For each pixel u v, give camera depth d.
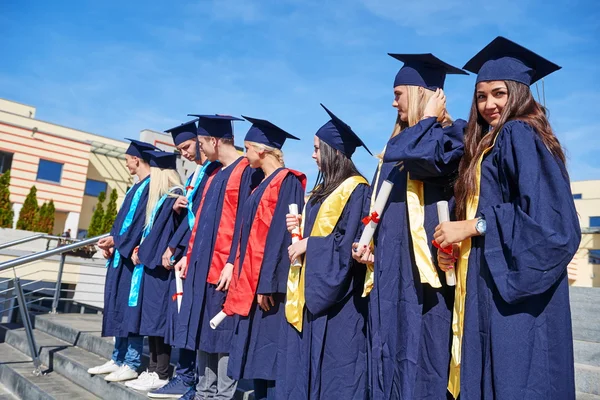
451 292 2.04
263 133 3.22
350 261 2.44
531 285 1.58
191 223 3.79
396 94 2.36
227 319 3.21
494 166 1.85
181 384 3.68
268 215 2.92
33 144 22.27
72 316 7.55
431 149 1.99
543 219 1.62
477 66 2.13
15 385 5.01
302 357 2.50
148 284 3.96
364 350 2.47
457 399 1.83
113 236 4.32
